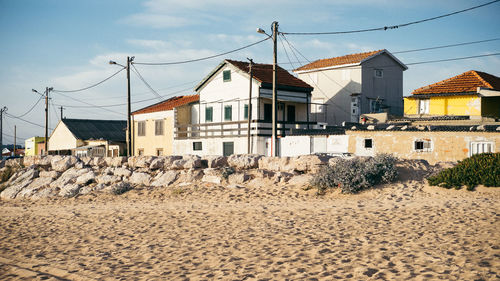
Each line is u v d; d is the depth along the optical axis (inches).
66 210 823.1
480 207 530.3
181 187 901.8
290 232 497.7
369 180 708.7
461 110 1393.9
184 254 447.5
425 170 745.0
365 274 333.7
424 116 1469.0
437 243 404.2
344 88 1835.6
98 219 692.1
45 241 575.8
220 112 1622.8
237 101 1549.0
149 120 1926.7
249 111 1364.4
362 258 377.4
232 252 438.6
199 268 394.6
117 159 1126.4
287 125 1526.8
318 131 1310.3
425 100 1488.7
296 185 782.5
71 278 400.5
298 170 836.0
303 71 1978.3
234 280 350.0
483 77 1449.3
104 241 541.3
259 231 516.1
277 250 429.4
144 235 553.3
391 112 1903.3
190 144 1697.8
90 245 527.5
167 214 676.1
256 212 628.7
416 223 488.1
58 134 2495.1
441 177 671.1
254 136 1451.8
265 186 810.8
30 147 3253.0
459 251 372.8
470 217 488.7
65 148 2426.2
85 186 1060.5
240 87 1541.6
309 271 355.3
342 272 344.2
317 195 713.6
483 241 396.2
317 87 1930.4
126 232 581.6
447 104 1424.7
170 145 1795.0
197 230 553.3
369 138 1161.4
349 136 1195.9
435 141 1058.1
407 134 1099.9
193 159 984.3
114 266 425.7
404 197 635.5
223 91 1617.9
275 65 1179.9
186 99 1900.8
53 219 735.1
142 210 733.3
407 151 1098.7
